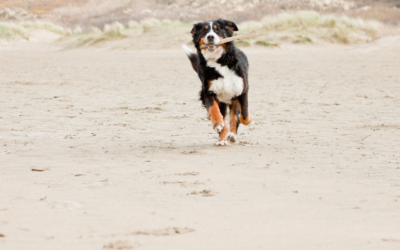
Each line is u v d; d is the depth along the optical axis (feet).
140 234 13.03
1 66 88.69
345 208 15.83
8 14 241.76
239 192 17.65
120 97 49.37
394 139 28.96
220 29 27.73
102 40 145.89
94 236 12.86
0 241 12.41
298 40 125.29
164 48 130.72
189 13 201.87
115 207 15.62
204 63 27.76
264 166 22.08
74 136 29.68
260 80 66.49
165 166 22.02
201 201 16.43
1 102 43.37
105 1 251.60
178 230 13.33
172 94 52.37
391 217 14.88
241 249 11.94
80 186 18.31
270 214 15.02
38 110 39.60
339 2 199.72
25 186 18.22
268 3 207.51
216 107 27.76
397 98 48.37
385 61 93.04
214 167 21.85
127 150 25.81
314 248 12.05
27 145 26.73
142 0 239.91
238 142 28.25
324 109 41.75
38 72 77.41
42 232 13.15
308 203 16.34
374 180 19.71
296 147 26.73
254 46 122.42
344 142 28.14
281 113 39.65
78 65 92.43
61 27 196.44
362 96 50.16
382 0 202.59
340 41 126.82
